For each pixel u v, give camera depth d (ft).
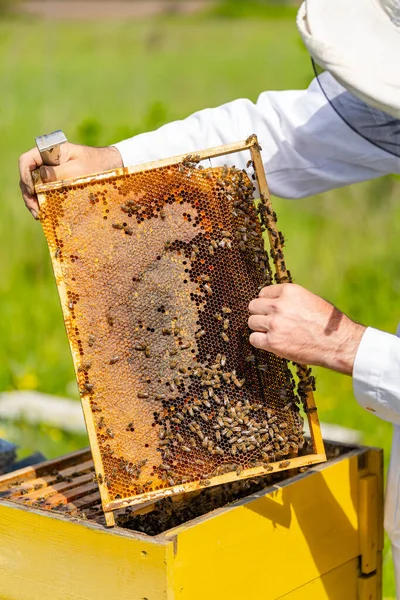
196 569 6.00
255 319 6.53
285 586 6.90
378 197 20.04
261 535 6.59
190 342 6.64
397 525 7.44
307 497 7.08
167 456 6.41
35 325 18.17
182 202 6.73
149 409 6.49
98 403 6.36
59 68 44.37
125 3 76.38
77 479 7.53
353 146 7.83
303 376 6.67
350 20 5.76
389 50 5.65
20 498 7.04
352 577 7.80
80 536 6.18
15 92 34.68
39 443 13.71
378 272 18.65
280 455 6.78
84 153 7.68
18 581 6.64
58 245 6.40
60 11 69.62
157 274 6.63
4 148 25.40
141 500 6.22
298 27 5.96
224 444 6.55
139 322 6.55
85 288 6.45
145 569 5.84
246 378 6.68
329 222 20.48
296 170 8.17
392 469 7.46
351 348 6.58
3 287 19.42
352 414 14.78
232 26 64.49
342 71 5.61
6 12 59.57
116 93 36.65
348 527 7.64
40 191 6.36
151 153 8.05
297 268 19.27
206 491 7.45
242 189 6.82
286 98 8.18
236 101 8.36
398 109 5.58
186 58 48.78
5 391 15.98
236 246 6.80
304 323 6.43
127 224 6.57
